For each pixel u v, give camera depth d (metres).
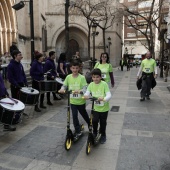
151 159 4.18
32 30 11.17
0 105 4.85
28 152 4.44
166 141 5.00
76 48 37.81
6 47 19.09
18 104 5.27
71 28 37.09
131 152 4.46
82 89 4.80
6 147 4.64
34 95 6.30
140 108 7.85
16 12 20.30
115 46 38.84
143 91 9.06
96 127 4.77
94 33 21.08
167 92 11.14
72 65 4.77
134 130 5.66
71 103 4.93
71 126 5.93
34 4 25.44
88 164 4.00
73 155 4.33
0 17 18.58
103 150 4.54
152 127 5.90
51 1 35.31
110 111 7.44
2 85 5.64
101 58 7.04
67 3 10.77
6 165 3.95
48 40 35.56
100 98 4.32
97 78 4.50
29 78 13.59
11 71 6.41
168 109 7.71
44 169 3.83
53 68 8.55
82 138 5.14
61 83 8.21
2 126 5.88
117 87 12.89
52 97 9.82
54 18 35.34
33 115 6.93
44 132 5.50
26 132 5.48
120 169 3.84
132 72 26.94
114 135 5.32
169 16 25.25
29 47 25.03
